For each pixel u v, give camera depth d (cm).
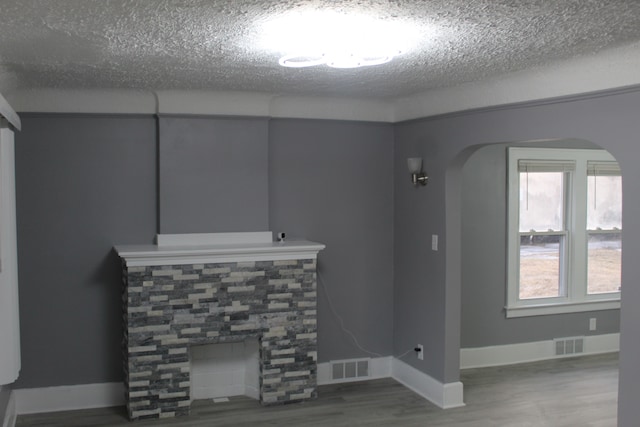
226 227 488
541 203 598
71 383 473
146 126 478
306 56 321
